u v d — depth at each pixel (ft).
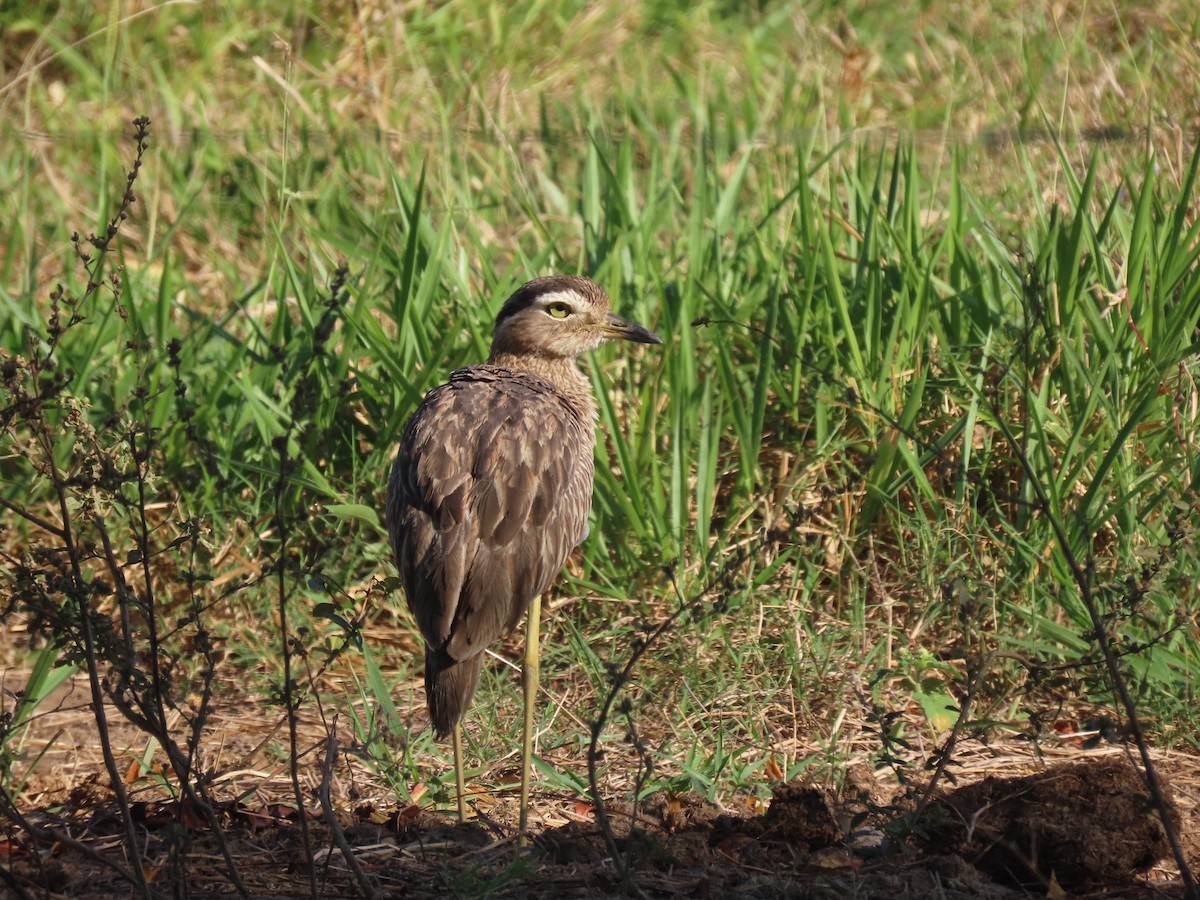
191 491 36.99
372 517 31.71
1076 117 48.96
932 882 23.99
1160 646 30.01
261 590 35.29
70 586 21.49
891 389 36.70
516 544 27.73
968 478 34.81
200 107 57.77
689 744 30.35
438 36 65.16
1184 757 29.50
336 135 56.59
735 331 39.19
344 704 33.27
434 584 27.04
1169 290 36.94
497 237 49.42
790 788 26.07
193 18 65.41
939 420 36.68
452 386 30.66
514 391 30.37
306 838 21.99
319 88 60.54
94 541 35.27
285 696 21.95
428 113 56.90
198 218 52.70
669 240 48.11
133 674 21.84
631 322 34.86
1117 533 33.47
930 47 66.80
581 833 25.93
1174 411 34.09
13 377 22.03
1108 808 24.20
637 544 35.47
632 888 22.65
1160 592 29.53
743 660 32.37
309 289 41.91
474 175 53.42
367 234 46.85
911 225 40.52
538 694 32.78
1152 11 57.98
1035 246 40.22
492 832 26.68
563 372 34.60
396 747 31.04
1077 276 36.96
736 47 69.97
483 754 30.37
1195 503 26.61
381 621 36.42
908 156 41.37
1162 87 49.96
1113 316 38.06
